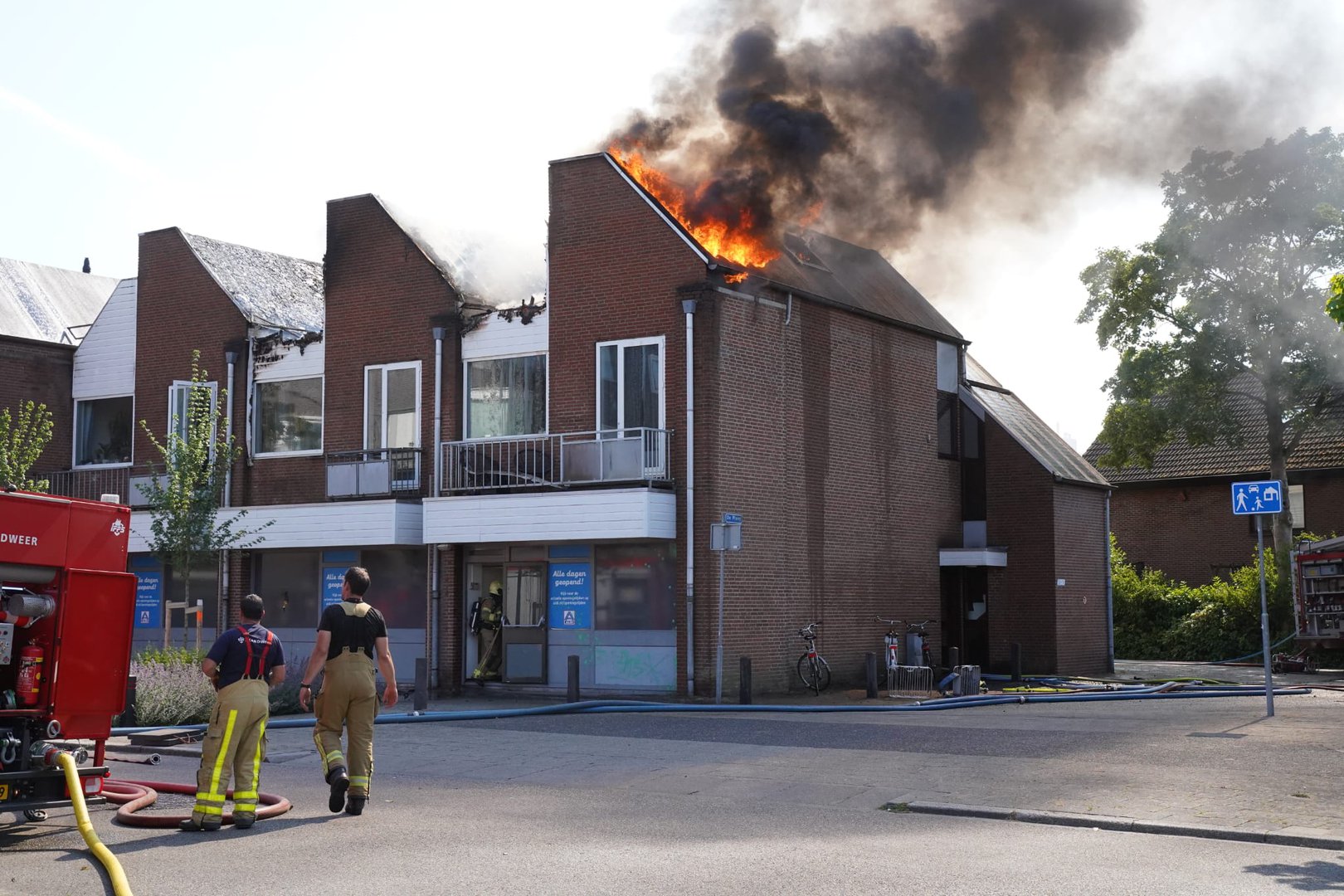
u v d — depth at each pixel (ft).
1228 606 114.32
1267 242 104.78
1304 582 100.37
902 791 37.22
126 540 33.68
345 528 78.02
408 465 78.95
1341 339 102.47
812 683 73.56
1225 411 106.22
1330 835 29.76
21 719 31.27
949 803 34.81
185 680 59.31
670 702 68.90
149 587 87.81
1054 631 90.43
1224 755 43.11
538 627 74.23
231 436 82.38
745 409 72.18
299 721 56.13
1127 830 31.68
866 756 44.42
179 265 89.20
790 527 75.05
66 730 31.91
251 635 32.24
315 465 83.20
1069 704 66.49
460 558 76.89
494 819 33.24
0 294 102.06
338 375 82.33
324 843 29.66
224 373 86.58
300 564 83.05
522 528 71.05
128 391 90.79
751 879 25.72
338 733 33.60
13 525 31.17
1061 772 39.96
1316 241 102.01
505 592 75.72
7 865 27.27
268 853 28.43
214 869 26.71
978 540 92.89
